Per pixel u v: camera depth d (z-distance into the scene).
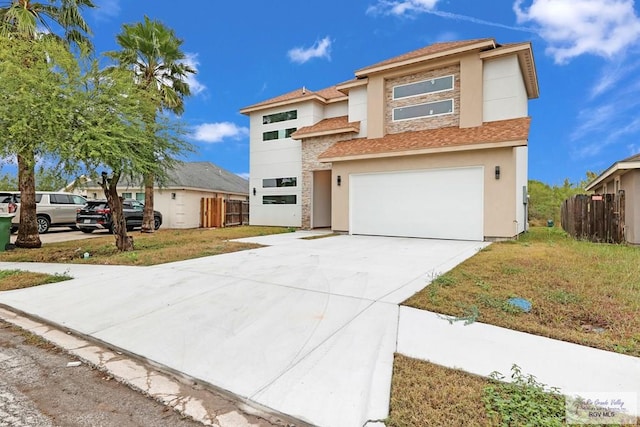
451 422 2.24
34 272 7.15
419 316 4.16
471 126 12.53
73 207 17.52
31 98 7.62
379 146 13.40
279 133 19.03
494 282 5.46
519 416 2.27
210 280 6.03
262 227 18.67
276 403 2.55
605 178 13.54
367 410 2.40
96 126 8.21
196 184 21.78
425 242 11.05
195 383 2.93
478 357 3.13
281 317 4.23
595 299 4.57
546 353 3.19
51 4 11.22
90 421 2.43
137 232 16.52
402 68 14.08
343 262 7.48
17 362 3.37
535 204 22.59
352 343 3.48
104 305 4.91
